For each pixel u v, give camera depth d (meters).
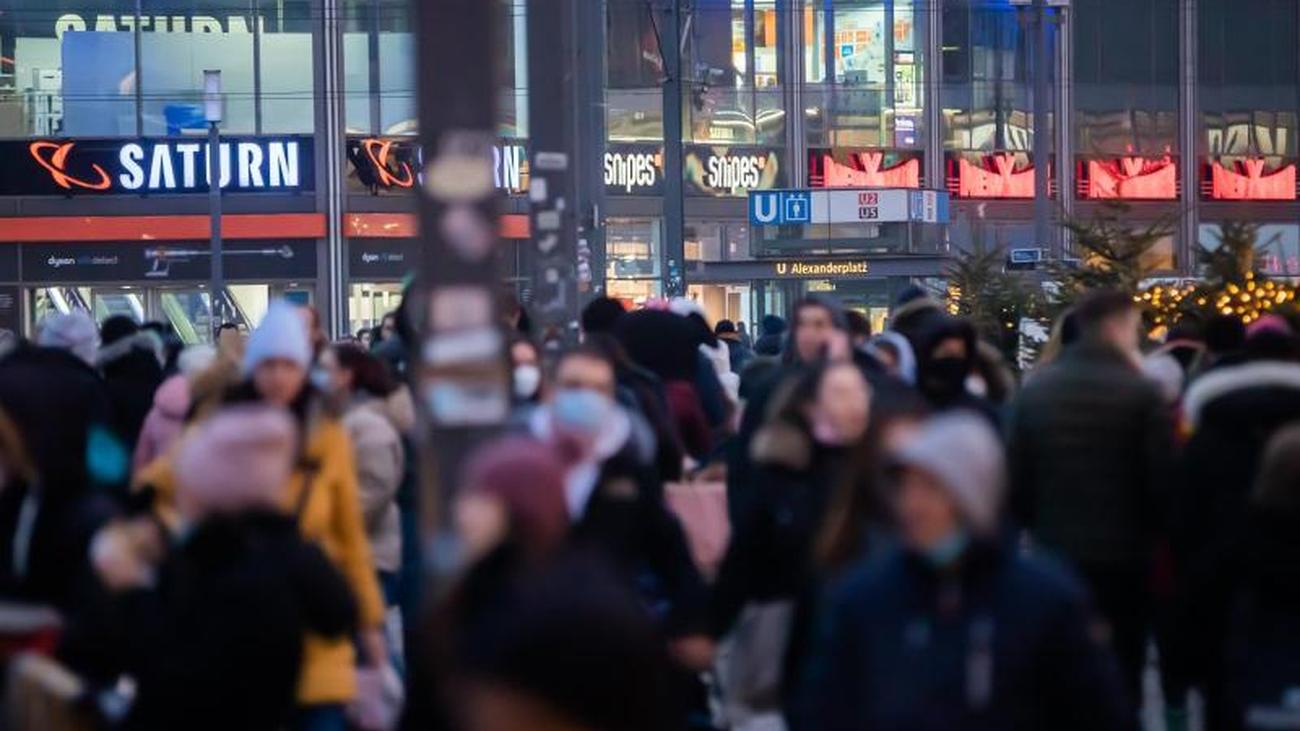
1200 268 46.97
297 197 109.06
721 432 26.66
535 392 20.80
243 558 12.98
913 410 14.41
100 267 108.06
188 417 19.45
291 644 13.01
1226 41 130.38
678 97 69.31
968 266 49.56
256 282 109.00
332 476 16.55
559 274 24.25
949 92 123.56
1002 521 10.77
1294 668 14.06
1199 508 19.16
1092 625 10.73
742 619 15.91
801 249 84.75
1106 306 19.53
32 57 107.69
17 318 107.75
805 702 11.15
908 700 10.54
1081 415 19.17
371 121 109.69
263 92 108.81
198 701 12.78
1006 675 10.48
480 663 6.74
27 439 13.84
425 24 13.67
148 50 108.12
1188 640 16.98
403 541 22.30
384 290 110.25
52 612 13.96
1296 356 21.64
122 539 13.21
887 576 10.87
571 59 30.44
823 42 121.62
